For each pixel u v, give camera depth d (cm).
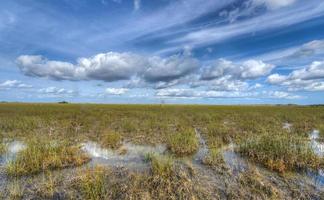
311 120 2883
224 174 924
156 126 2162
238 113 3997
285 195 746
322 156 1183
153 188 768
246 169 991
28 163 955
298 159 1053
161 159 1013
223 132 1880
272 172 963
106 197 702
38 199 707
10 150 1280
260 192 760
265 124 2411
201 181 845
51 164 994
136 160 1114
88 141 1539
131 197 699
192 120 2823
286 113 4034
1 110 4059
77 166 1012
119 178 851
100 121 2544
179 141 1357
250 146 1253
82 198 706
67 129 1986
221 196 738
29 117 2683
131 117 2994
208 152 1255
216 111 4562
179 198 712
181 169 945
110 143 1419
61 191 754
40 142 1248
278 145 1155
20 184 809
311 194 754
